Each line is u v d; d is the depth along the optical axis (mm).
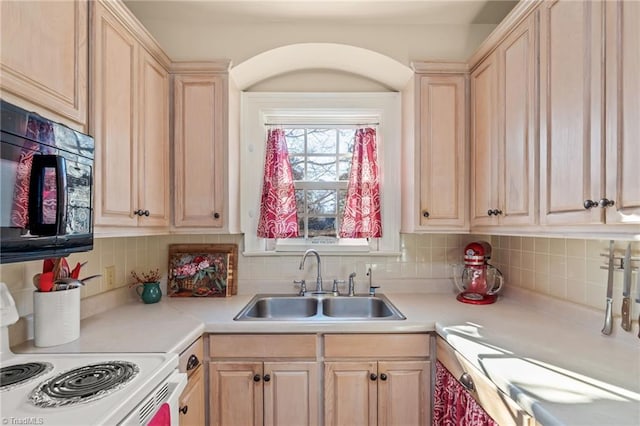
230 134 1900
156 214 1679
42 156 927
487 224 1642
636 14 855
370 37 1962
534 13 1276
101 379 932
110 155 1314
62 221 976
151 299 1895
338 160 2320
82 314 1563
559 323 1491
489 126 1625
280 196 2205
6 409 784
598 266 1369
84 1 1181
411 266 2184
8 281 1208
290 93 2193
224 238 2176
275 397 1544
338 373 1546
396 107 2199
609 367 1030
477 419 1142
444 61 1839
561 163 1128
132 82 1469
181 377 1067
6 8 870
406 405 1550
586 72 1015
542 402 830
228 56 1950
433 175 1852
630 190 870
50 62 1023
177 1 1773
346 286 2172
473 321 1526
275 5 1799
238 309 1771
